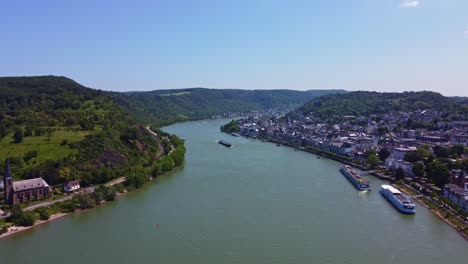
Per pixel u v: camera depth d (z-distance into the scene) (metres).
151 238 158.38
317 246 150.38
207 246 150.38
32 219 174.38
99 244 153.12
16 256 143.38
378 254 144.25
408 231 166.75
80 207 198.50
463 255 144.00
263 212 189.75
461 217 179.00
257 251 145.88
